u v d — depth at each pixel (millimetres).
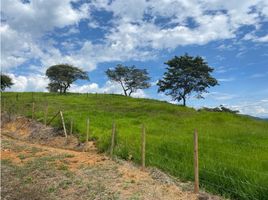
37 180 15781
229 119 39406
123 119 34719
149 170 15555
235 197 11562
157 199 12125
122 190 13312
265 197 10586
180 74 79562
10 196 13977
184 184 13305
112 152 19203
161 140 20281
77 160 19062
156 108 52688
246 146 19125
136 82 102688
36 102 57531
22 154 21328
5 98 65375
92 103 60250
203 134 24781
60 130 29406
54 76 98125
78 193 13727
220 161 14305
